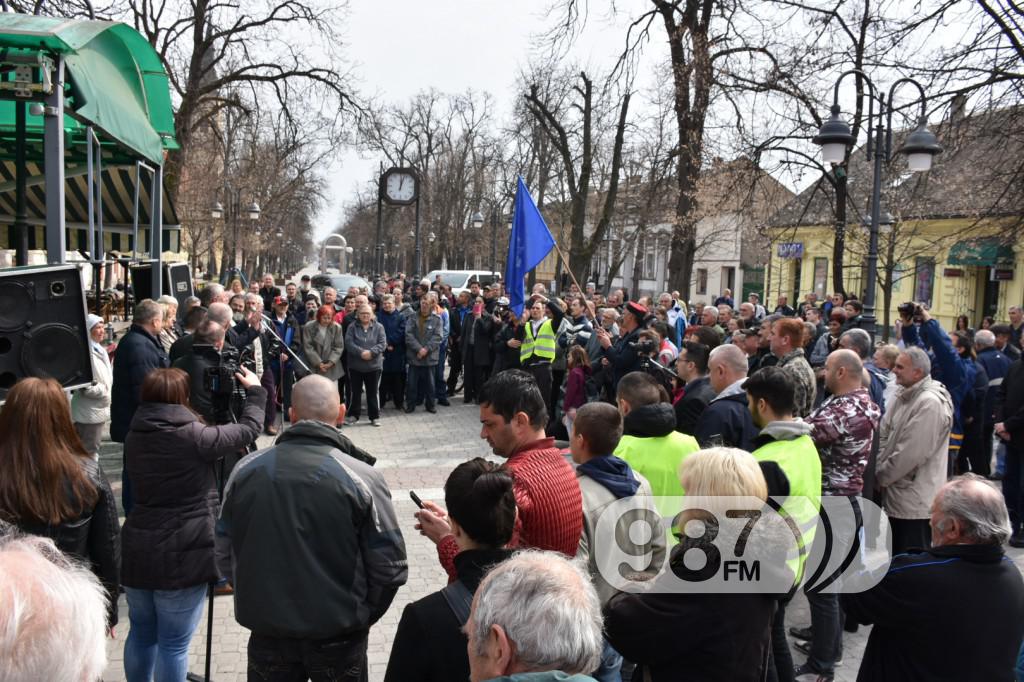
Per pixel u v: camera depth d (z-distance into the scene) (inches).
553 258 1653.5
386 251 2486.5
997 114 522.6
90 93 243.9
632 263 2220.7
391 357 472.7
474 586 90.7
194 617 142.1
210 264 1578.5
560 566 68.1
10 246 465.7
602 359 335.9
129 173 426.6
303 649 113.3
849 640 197.9
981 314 1066.1
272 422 393.1
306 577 111.3
